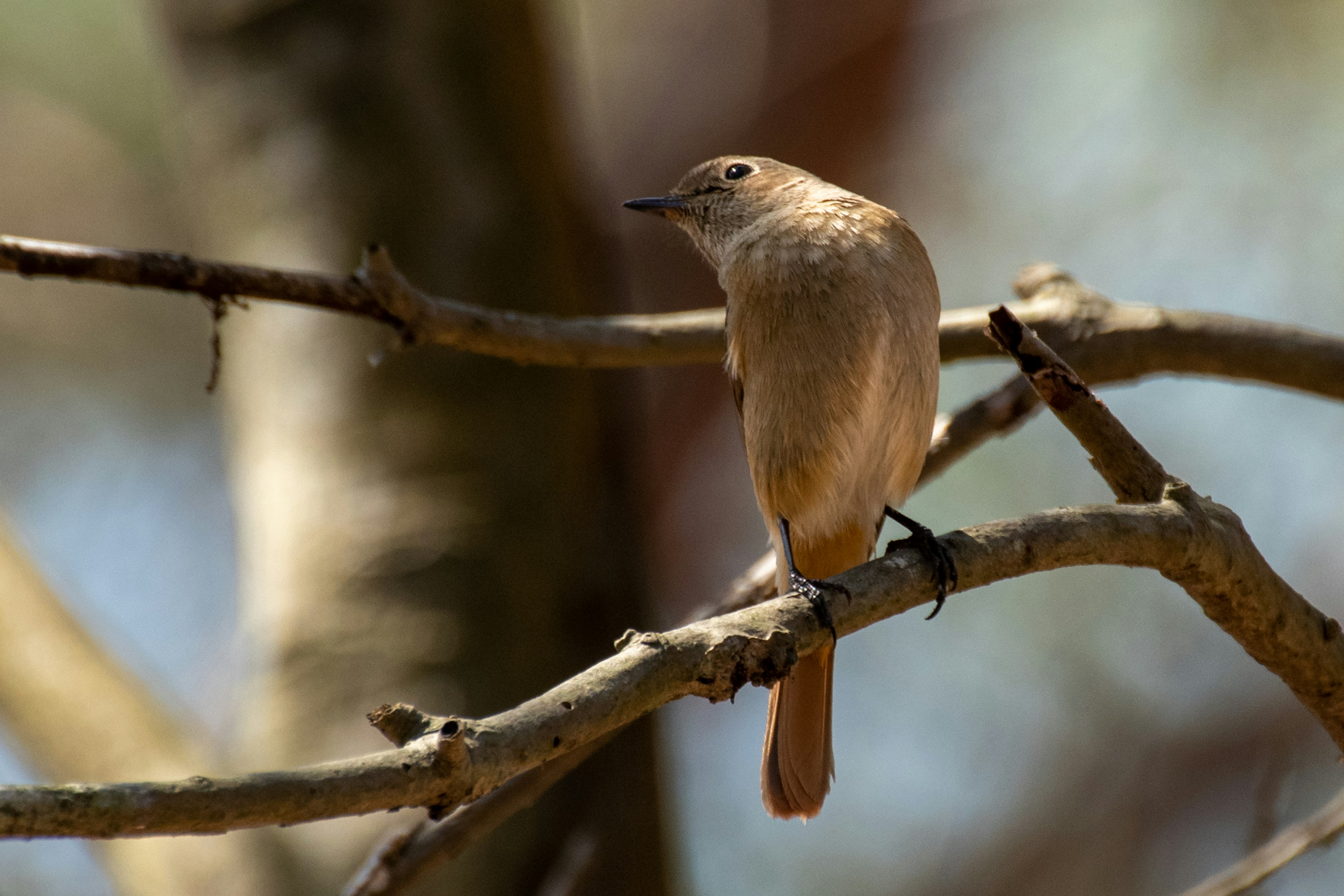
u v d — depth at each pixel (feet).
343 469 31.60
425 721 13.28
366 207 32.91
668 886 31.94
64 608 32.53
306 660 30.40
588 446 34.06
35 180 50.01
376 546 30.96
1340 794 26.03
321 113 33.58
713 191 30.50
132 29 48.85
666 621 51.55
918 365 24.48
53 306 50.42
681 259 52.65
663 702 14.98
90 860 43.19
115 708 30.58
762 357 25.09
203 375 51.16
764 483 25.27
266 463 32.35
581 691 14.23
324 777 12.42
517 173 34.40
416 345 23.47
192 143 34.78
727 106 55.01
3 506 39.11
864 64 52.06
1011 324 18.33
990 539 17.56
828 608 16.66
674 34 57.11
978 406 25.80
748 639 15.39
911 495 25.07
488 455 31.86
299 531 31.32
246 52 34.42
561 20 49.16
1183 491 18.21
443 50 34.32
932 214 50.44
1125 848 47.09
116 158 49.93
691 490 53.26
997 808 47.60
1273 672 19.35
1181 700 47.55
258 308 33.06
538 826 30.07
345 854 28.68
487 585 30.96
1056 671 46.47
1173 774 47.09
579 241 37.35
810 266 24.68
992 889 46.65
